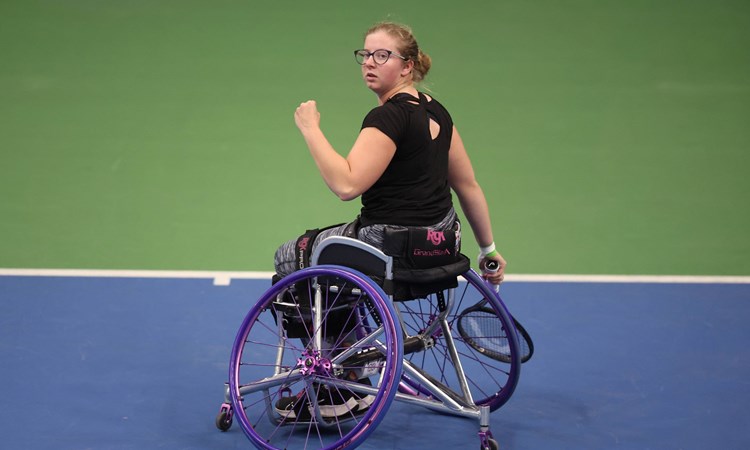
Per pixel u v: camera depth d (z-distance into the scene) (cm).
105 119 2202
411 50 1019
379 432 1090
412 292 1009
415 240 988
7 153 2019
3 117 2195
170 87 2384
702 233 1739
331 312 1062
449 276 1013
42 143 2072
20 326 1339
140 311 1405
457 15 2848
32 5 2856
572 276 1562
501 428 1099
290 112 2261
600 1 2955
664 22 2811
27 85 2369
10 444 1034
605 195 1892
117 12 2834
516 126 2205
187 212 1792
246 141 2111
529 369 1252
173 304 1434
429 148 1002
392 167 999
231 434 1077
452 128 1050
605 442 1067
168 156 2033
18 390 1159
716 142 2139
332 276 999
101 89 2361
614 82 2452
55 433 1062
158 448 1040
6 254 1602
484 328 1147
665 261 1625
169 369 1233
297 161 2022
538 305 1449
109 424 1088
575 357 1284
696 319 1402
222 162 2009
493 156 2055
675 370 1245
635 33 2739
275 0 2959
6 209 1777
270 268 1584
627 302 1462
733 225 1770
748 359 1277
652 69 2525
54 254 1611
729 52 2622
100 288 1482
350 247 1005
